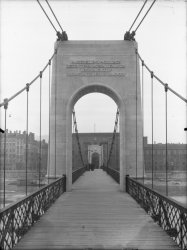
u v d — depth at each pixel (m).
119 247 6.77
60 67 17.33
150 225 8.86
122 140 16.88
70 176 16.97
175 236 7.06
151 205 10.11
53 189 12.84
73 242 7.16
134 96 17.09
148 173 39.47
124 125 16.89
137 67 17.30
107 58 17.36
